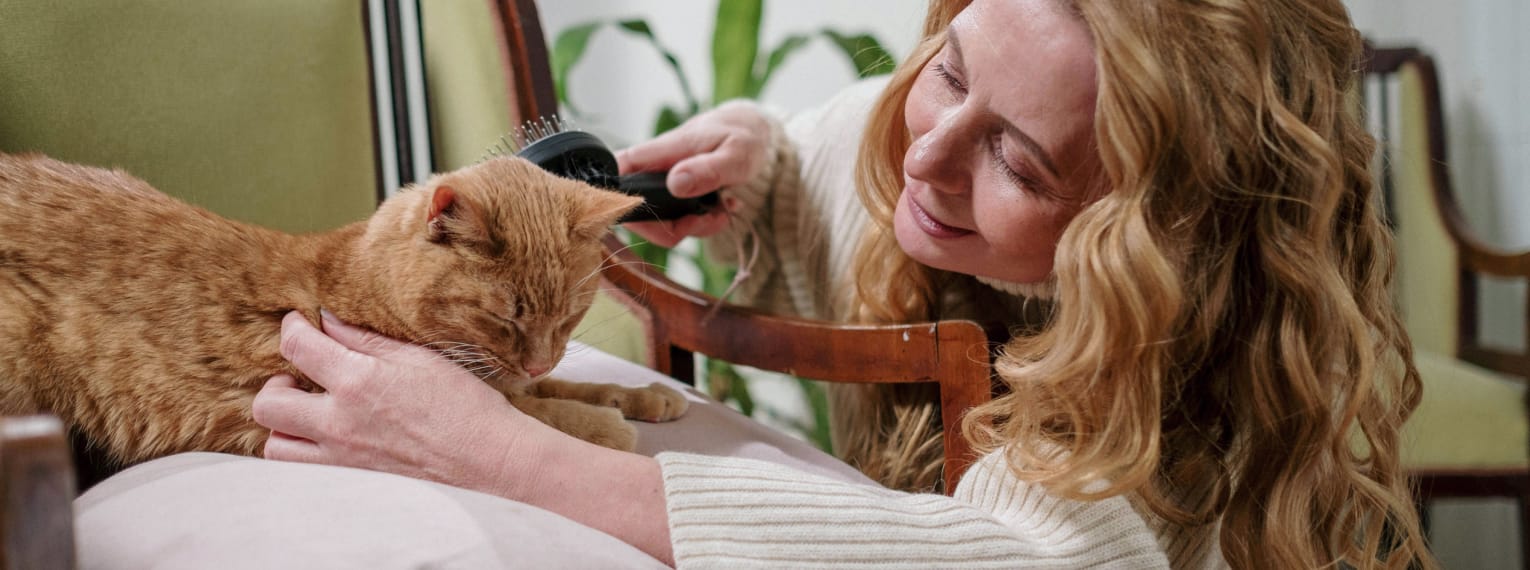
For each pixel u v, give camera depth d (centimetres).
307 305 89
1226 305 86
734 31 186
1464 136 205
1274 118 79
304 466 72
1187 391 91
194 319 86
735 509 75
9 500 40
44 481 42
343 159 125
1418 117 198
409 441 77
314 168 122
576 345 121
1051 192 85
